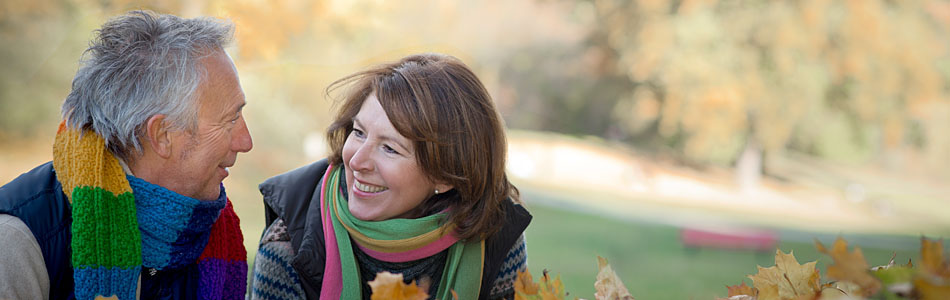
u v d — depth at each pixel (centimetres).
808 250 1271
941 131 2692
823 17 2114
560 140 2744
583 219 1573
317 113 1341
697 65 2138
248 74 1173
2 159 1030
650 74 2317
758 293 94
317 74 1240
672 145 2795
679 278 963
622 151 2747
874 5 2155
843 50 2141
